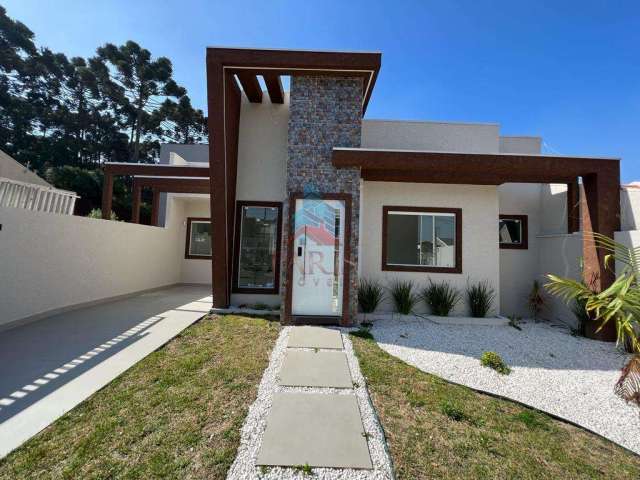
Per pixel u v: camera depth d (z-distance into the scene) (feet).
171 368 15.06
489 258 28.96
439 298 27.43
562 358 18.86
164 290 39.88
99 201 91.09
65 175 87.04
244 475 8.41
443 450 9.96
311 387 13.43
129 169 36.94
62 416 11.03
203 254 48.21
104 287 30.81
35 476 8.41
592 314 22.67
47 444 9.61
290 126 24.95
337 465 8.82
